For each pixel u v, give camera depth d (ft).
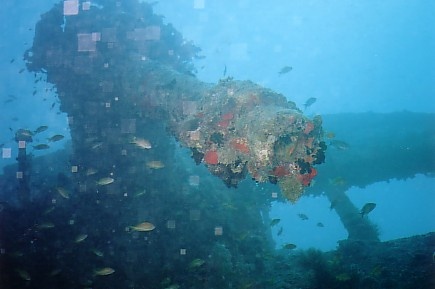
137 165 37.27
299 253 42.19
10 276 30.68
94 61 36.17
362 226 56.34
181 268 32.50
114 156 37.65
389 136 56.95
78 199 37.93
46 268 31.71
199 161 22.31
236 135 19.76
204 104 22.36
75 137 39.42
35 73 40.42
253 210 48.65
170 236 34.94
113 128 37.09
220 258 32.32
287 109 18.02
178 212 36.55
